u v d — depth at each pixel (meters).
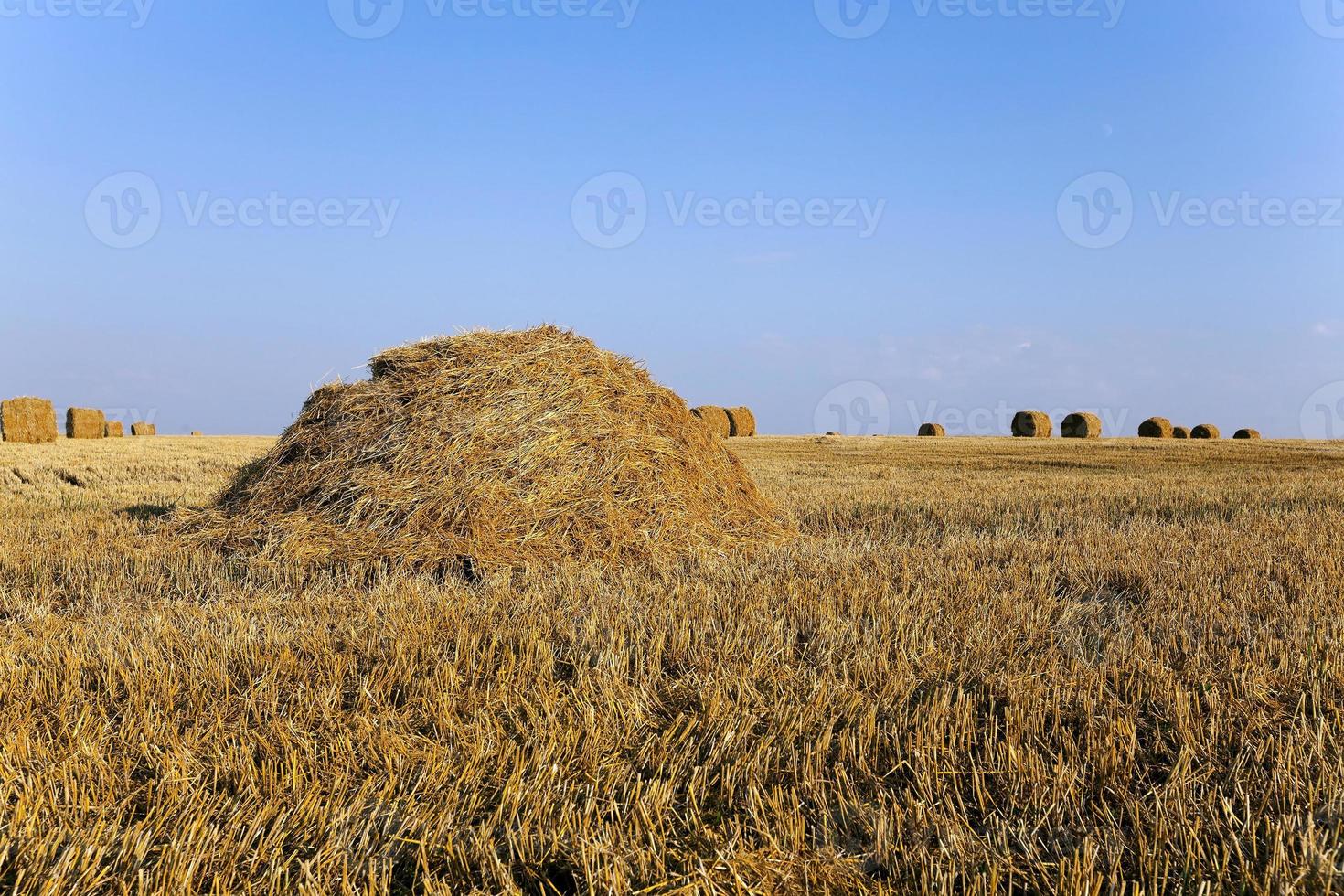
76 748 3.49
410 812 3.05
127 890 2.61
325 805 3.09
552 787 3.20
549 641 4.88
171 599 6.57
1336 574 6.60
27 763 3.34
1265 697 4.04
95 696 4.09
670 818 3.08
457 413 8.38
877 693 4.11
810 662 4.62
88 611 6.17
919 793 3.21
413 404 8.55
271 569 7.25
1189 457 26.08
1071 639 4.95
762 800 3.13
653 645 4.72
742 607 5.58
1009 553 7.77
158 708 3.96
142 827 2.92
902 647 4.66
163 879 2.64
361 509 7.87
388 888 2.66
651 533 8.15
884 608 5.52
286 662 4.51
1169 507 11.93
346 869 2.64
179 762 3.35
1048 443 35.16
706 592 5.88
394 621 5.20
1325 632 4.94
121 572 7.18
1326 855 2.63
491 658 4.51
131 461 20.36
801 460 25.94
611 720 3.79
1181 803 3.02
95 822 2.98
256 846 2.88
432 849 2.86
